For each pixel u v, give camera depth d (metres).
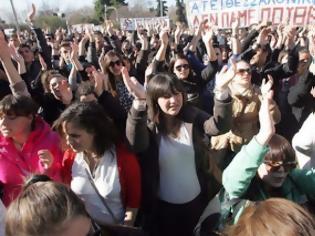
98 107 2.42
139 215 2.79
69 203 1.36
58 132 2.43
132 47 10.78
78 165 2.49
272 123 1.98
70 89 4.22
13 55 4.71
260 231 1.15
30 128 2.55
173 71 4.85
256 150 1.98
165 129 2.67
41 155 2.45
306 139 2.75
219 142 3.52
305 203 2.21
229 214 2.05
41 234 1.30
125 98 4.72
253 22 7.30
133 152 2.53
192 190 2.70
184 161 2.67
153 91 2.59
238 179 2.03
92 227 1.53
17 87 3.44
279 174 2.10
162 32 5.52
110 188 2.44
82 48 8.08
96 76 3.72
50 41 13.47
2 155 2.50
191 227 2.73
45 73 4.14
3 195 2.54
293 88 4.55
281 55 6.53
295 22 7.12
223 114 2.64
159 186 2.73
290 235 1.12
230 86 3.67
